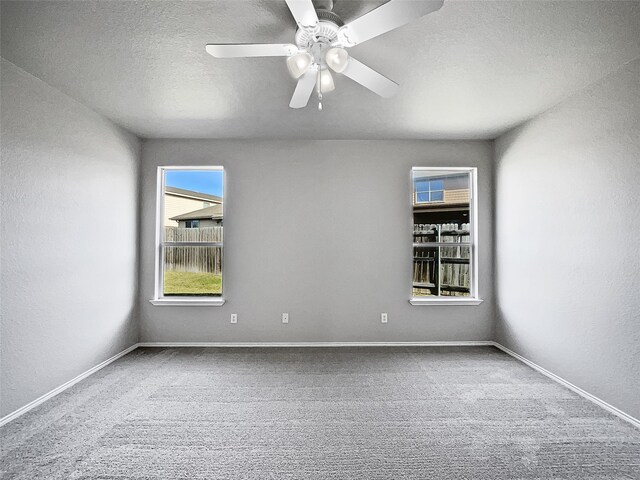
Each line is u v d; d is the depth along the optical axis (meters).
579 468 1.82
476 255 4.01
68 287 2.83
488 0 1.69
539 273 3.19
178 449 1.99
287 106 3.03
